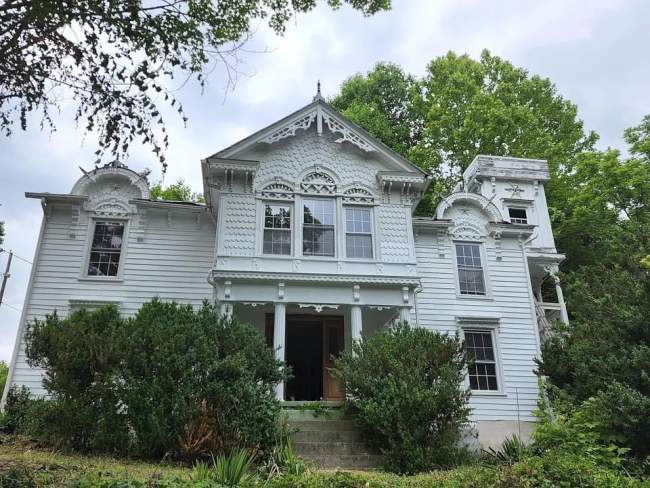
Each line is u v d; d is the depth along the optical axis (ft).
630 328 36.50
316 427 40.55
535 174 78.69
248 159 53.83
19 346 49.47
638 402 31.27
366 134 57.00
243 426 31.58
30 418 35.78
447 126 101.35
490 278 60.80
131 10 24.48
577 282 41.98
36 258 52.65
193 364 32.71
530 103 108.06
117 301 52.80
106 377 31.65
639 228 40.34
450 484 26.48
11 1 23.06
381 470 33.96
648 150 91.86
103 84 25.17
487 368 57.31
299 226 53.11
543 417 50.01
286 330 60.23
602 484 25.75
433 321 57.88
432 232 61.46
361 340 44.16
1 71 23.94
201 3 27.63
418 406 35.32
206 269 55.62
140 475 24.95
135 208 56.54
